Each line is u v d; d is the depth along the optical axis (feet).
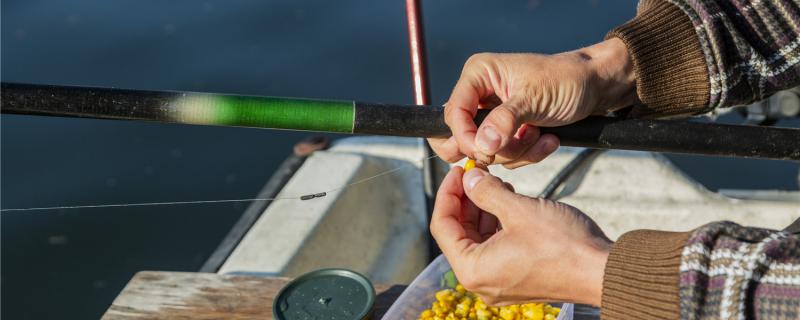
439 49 14.42
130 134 13.92
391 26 15.72
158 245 11.78
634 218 7.08
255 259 6.18
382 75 14.49
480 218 4.08
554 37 14.43
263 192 7.50
